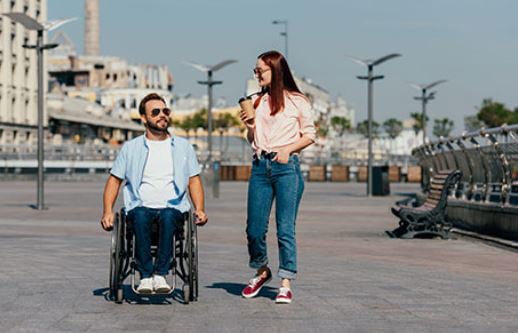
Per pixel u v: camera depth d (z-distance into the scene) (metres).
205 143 140.50
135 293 8.80
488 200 17.25
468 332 6.85
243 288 9.35
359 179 69.62
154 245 8.39
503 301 8.41
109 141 128.62
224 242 15.66
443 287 9.43
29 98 99.94
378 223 21.14
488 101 124.44
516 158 15.34
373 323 7.21
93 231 18.55
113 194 8.29
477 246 14.71
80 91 170.50
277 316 7.55
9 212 26.12
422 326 7.09
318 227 19.73
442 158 22.47
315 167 70.62
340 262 12.16
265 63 8.25
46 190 46.00
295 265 8.26
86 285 9.55
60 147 87.31
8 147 85.56
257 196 8.29
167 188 8.13
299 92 8.31
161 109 8.20
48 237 16.77
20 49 96.62
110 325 7.11
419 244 15.16
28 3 96.75
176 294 8.80
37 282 9.81
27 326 7.05
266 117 8.23
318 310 7.87
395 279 10.16
